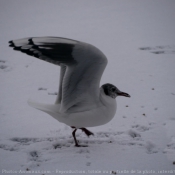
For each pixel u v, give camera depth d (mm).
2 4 31766
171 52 17781
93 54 7660
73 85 8125
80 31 22656
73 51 7629
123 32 22031
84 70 7922
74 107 8516
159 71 15250
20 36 21688
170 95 12633
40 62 17125
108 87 8625
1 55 18078
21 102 12383
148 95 12719
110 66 16203
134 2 30750
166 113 11117
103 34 21766
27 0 33500
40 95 13078
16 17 27156
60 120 8789
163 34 21188
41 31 22859
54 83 14398
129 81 14289
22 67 16375
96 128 10133
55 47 7629
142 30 22328
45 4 31688
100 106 8484
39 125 10438
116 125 10328
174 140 9133
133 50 18375
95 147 8820
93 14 27297
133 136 9594
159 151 8531
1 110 11641
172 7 28344
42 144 9070
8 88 13789
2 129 10102
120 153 8414
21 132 9906
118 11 27891
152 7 28641
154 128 9961
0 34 22344
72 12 28328
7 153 8516
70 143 9148
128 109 11531
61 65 8375
